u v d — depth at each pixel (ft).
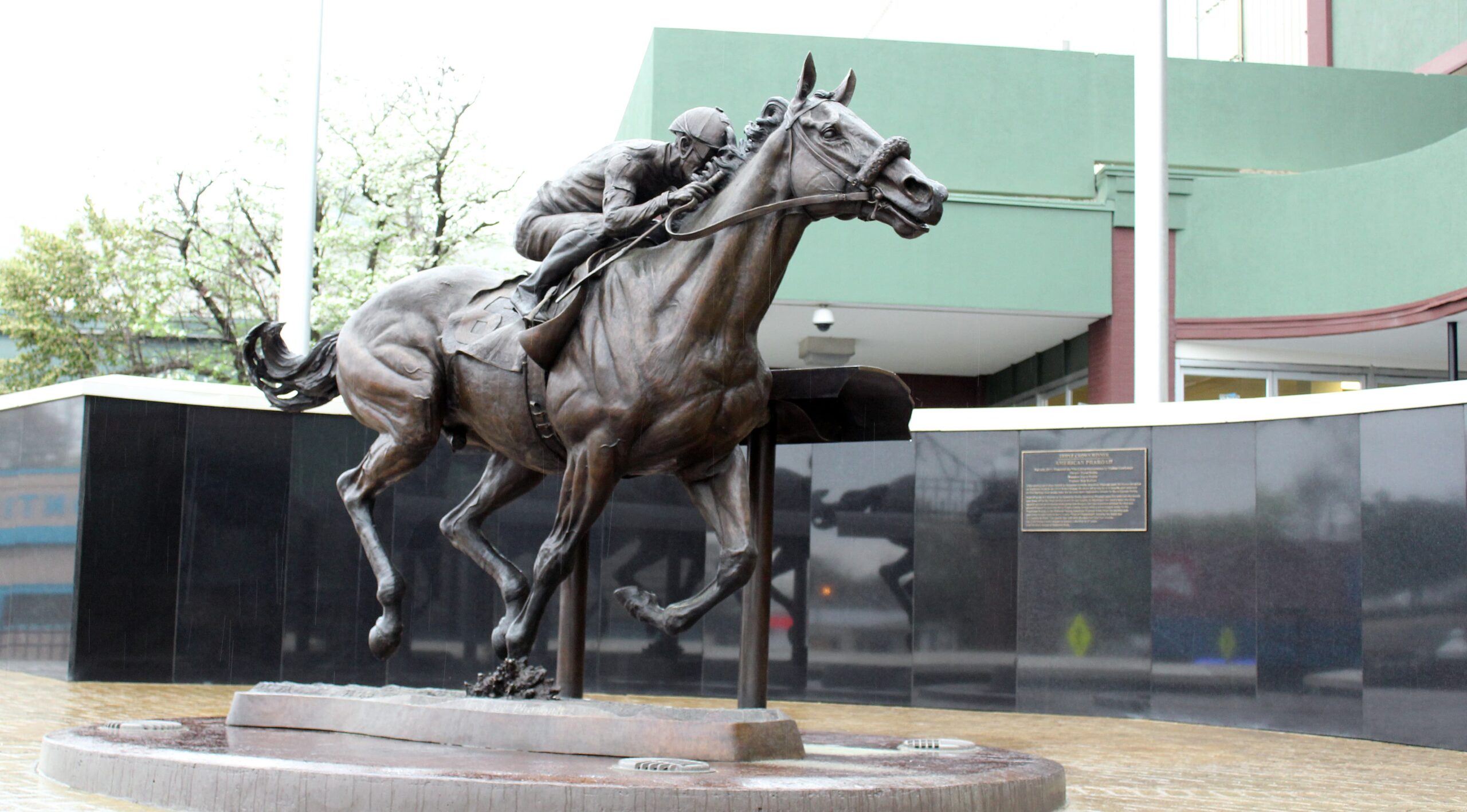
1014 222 62.90
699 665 40.81
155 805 17.49
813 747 22.40
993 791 17.66
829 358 68.49
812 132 20.11
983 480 40.16
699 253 20.43
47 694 33.96
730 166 21.04
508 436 22.67
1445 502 32.91
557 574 21.56
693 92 62.34
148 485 39.32
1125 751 29.68
